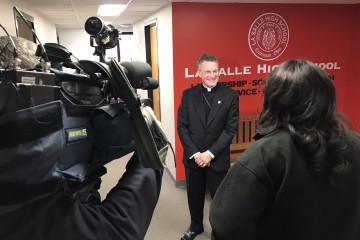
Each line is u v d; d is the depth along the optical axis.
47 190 0.42
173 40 3.30
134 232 0.55
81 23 6.43
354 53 3.84
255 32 3.51
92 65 0.63
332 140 0.76
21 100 0.41
